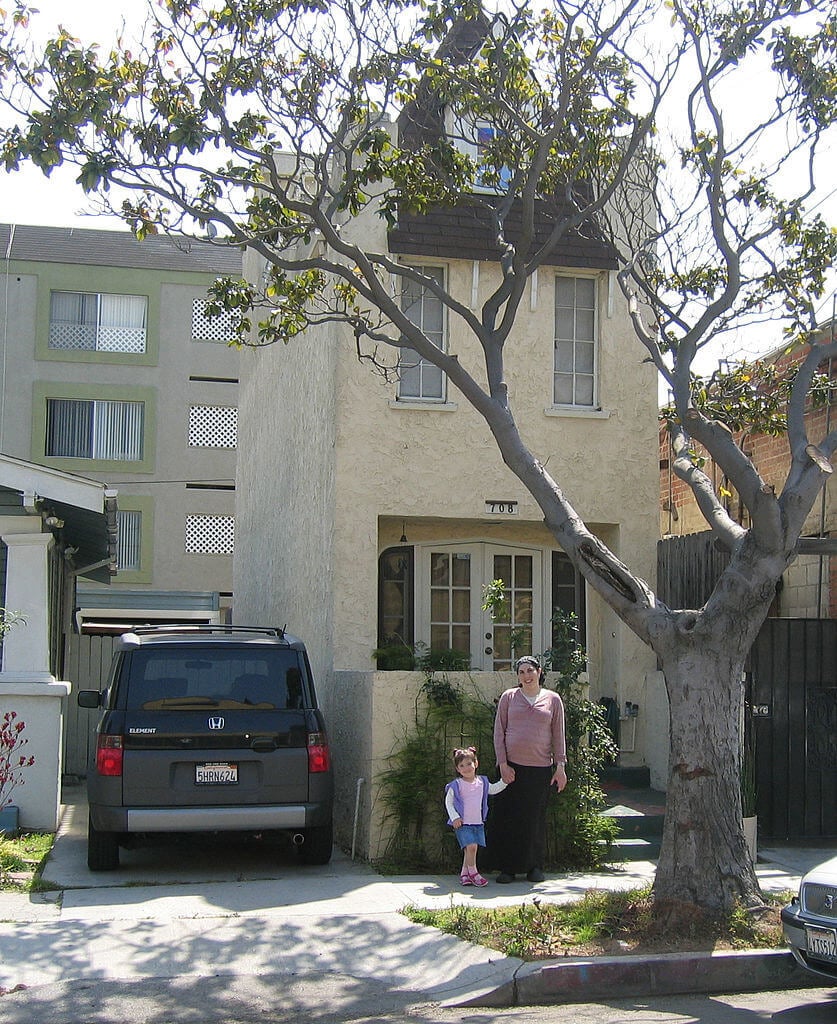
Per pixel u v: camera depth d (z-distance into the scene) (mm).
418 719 10594
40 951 7496
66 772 17891
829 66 10609
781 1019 6805
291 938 7852
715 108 10141
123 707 9828
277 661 10250
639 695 13320
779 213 11516
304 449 14844
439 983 7207
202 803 9727
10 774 11305
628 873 10164
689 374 9742
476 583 13891
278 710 10031
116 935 7844
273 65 10266
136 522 36719
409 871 10156
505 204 11102
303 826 9875
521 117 11062
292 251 16312
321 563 13453
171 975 7180
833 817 11688
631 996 7293
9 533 11812
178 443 36969
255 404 19828
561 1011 6965
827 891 6871
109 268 36844
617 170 11500
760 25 10359
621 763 13203
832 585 13016
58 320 36688
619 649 13391
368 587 12805
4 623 11234
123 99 9891
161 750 9719
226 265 37812
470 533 13906
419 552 13797
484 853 9883
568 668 10680
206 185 10188
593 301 13945
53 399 36469
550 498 8961
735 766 8305
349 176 10406
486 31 10773
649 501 13641
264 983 7109
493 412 9242
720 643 8297
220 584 36969
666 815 8375
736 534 8711
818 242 11406
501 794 9719
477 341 13422
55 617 14352
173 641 10195
